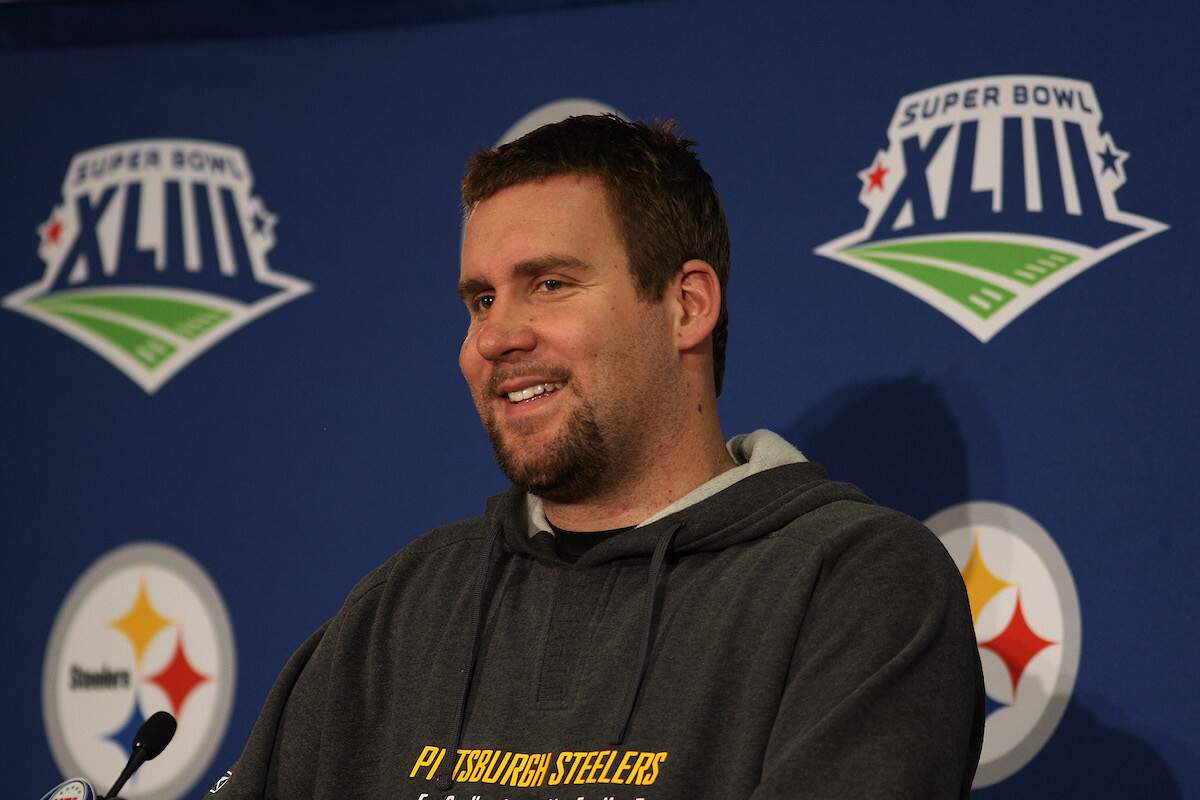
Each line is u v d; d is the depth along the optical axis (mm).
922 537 5879
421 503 8844
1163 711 7359
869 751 5094
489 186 6598
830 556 5789
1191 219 7691
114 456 9414
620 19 8945
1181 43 7852
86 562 9336
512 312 6344
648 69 8844
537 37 9094
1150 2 7938
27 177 9812
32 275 9719
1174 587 7434
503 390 6359
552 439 6301
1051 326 7859
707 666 5688
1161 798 7301
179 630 9133
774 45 8617
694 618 5918
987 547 7797
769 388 8336
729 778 5434
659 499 6520
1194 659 7348
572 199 6410
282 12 9586
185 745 8992
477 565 6719
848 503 6234
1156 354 7645
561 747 5746
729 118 8633
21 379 9625
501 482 8719
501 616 6391
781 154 8508
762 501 6293
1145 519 7535
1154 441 7582
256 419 9227
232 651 9031
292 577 9000
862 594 5590
